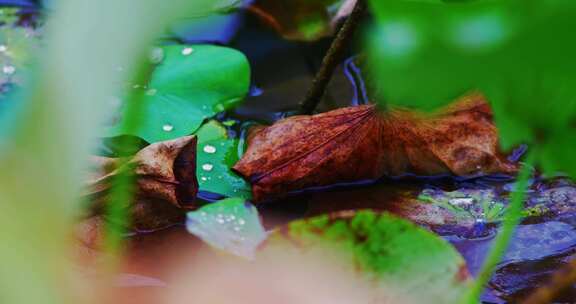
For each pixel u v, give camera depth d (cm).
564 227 149
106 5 80
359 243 118
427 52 93
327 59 162
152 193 149
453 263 118
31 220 85
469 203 153
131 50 81
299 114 167
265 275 117
